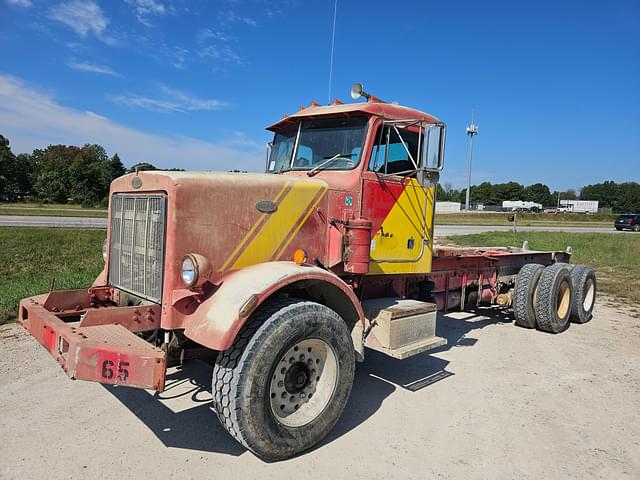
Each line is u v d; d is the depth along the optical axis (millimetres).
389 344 4289
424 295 5824
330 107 4969
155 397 4430
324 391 3678
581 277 7969
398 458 3523
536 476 3354
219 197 3668
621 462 3574
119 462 3338
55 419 3930
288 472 3291
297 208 4117
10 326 6434
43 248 12492
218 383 3215
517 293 7465
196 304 3543
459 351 6238
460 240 22781
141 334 4074
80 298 4273
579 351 6383
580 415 4363
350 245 4332
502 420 4211
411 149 5027
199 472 3254
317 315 3498
